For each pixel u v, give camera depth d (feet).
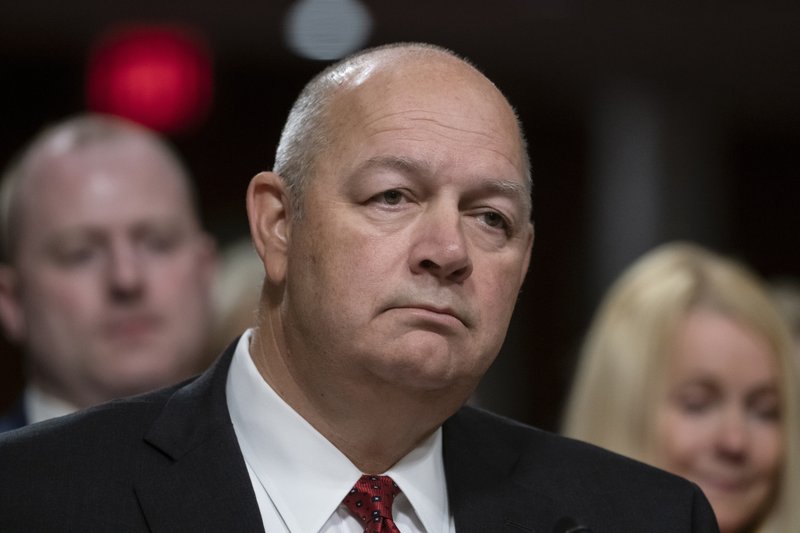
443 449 17.54
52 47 47.29
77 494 15.46
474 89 16.20
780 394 25.62
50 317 25.86
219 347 28.76
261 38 47.19
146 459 15.93
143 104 45.96
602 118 53.01
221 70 50.57
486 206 15.94
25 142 48.78
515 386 55.72
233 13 45.88
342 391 15.88
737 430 25.23
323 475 16.29
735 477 25.27
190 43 46.32
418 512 16.61
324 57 47.93
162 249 26.55
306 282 15.78
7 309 26.81
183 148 51.31
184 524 15.46
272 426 16.42
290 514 16.11
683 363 25.45
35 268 25.98
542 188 56.54
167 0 45.50
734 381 25.35
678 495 17.88
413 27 47.21
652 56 50.55
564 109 54.49
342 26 46.88
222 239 51.47
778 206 59.77
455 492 17.12
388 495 16.42
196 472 15.90
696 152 52.95
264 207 16.72
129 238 26.13
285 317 16.33
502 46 49.06
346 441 16.47
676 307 25.84
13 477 15.49
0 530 15.14
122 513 15.46
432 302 15.33
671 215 52.75
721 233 53.57
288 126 16.72
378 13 46.70
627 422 25.50
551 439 18.42
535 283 56.54
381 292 15.33
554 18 48.03
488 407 55.21
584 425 25.99
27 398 26.43
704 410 25.45
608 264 53.16
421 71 16.14
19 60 48.16
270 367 16.69
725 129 54.60
